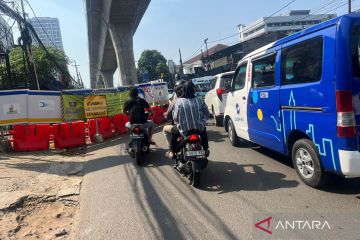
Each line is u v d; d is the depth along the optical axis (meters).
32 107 11.01
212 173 6.67
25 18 17.36
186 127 6.04
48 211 5.52
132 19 35.19
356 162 4.41
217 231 4.23
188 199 5.40
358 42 4.45
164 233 4.31
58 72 36.31
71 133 10.91
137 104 8.17
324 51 4.67
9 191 6.36
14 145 10.49
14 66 27.33
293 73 5.51
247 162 7.21
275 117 6.11
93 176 7.27
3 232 4.75
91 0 33.56
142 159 8.33
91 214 5.14
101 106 12.38
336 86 4.45
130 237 4.29
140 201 5.48
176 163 6.73
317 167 5.05
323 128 4.77
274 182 5.78
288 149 5.90
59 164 8.51
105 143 11.41
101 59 58.69
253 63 7.14
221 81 12.65
